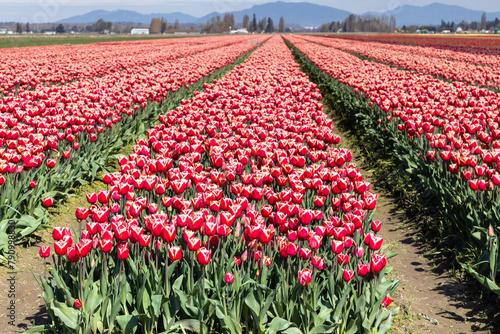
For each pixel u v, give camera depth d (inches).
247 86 611.2
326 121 398.0
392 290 187.3
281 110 447.2
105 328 169.9
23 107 434.3
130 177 223.0
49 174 323.9
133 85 643.5
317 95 553.0
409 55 1341.0
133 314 166.9
